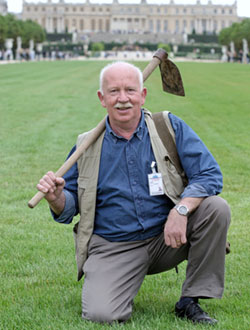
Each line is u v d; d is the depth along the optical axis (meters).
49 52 116.44
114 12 156.62
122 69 4.10
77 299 4.62
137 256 4.25
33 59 91.69
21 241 6.39
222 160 10.97
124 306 4.00
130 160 4.21
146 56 103.94
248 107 20.19
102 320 3.94
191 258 4.14
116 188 4.21
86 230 4.31
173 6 161.50
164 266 4.42
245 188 8.88
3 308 4.41
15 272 5.38
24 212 7.70
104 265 4.18
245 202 8.05
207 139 13.35
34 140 13.38
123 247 4.26
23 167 10.49
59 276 5.24
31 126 15.75
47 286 4.97
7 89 28.38
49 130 14.96
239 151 11.92
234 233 6.61
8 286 4.95
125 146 4.21
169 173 4.23
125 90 4.09
